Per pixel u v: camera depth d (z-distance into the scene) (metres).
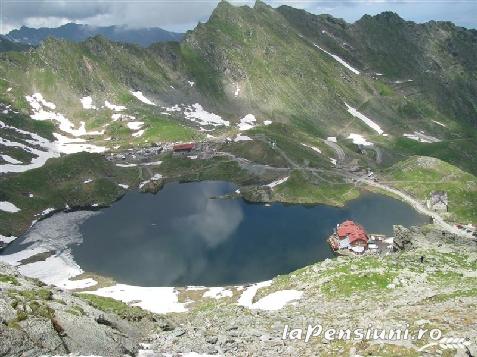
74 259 159.38
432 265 80.81
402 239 126.50
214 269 147.00
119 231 185.12
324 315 55.75
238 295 104.19
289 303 72.75
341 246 158.50
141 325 56.81
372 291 67.75
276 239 172.50
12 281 51.62
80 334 40.09
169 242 171.62
